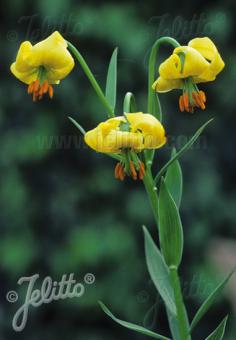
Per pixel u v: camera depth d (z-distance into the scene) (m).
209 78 3.37
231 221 9.42
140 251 8.93
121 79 9.06
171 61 3.29
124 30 8.88
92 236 8.84
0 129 8.98
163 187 3.43
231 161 9.80
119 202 9.09
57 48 3.35
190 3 9.40
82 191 9.09
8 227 8.89
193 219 9.23
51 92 3.46
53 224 8.95
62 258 8.80
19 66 3.41
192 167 9.38
